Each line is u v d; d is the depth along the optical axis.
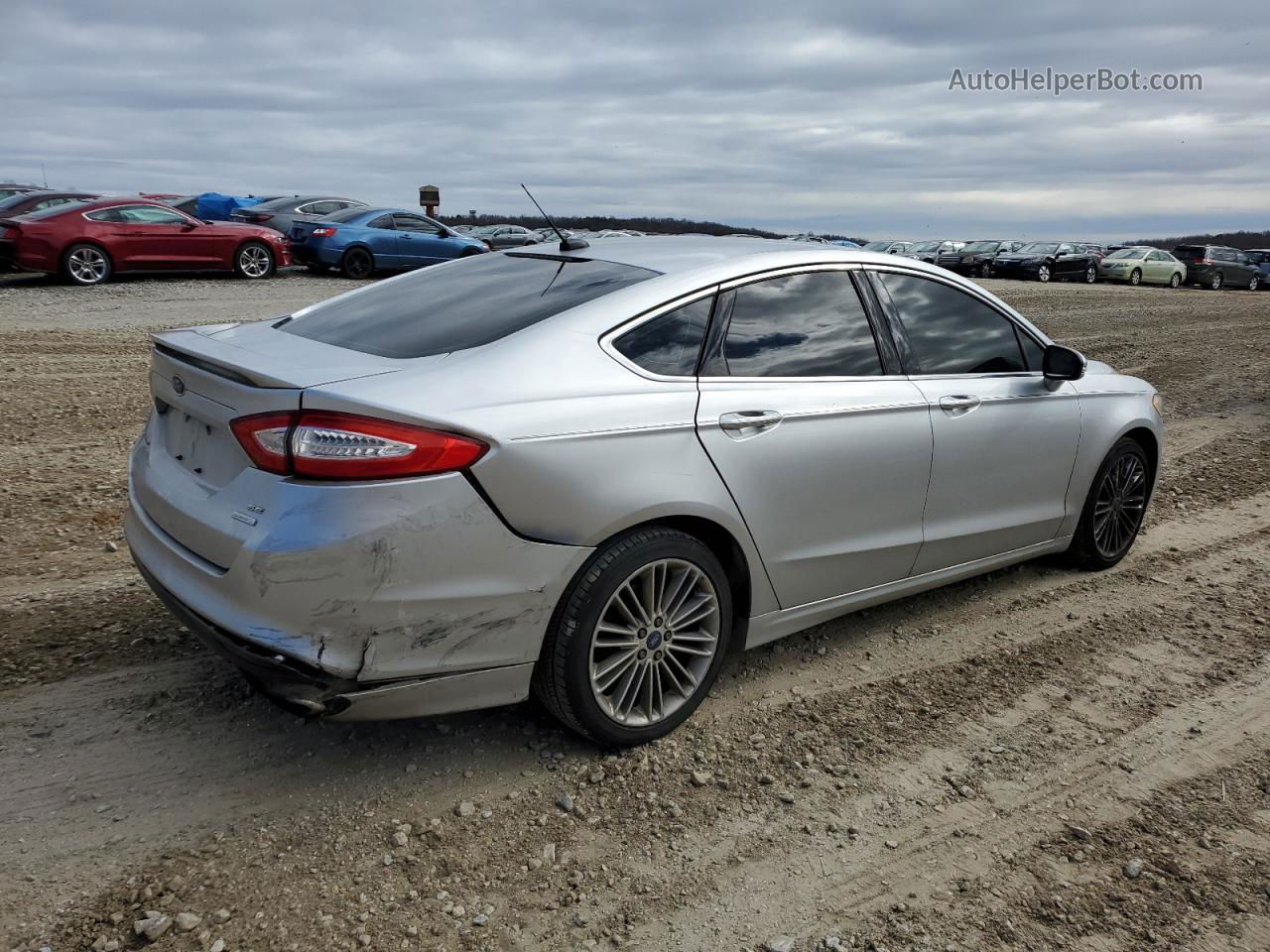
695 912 2.50
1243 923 2.52
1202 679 3.85
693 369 3.19
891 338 3.79
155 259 16.39
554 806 2.89
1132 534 5.08
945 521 3.99
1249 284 35.88
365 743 3.18
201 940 2.32
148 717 3.27
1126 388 4.89
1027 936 2.45
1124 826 2.91
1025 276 31.64
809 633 4.14
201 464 2.91
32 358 9.59
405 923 2.41
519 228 30.75
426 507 2.57
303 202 21.59
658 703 3.23
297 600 2.53
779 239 4.01
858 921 2.48
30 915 2.37
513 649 2.83
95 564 4.57
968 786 3.08
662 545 3.04
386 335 3.14
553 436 2.75
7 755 3.01
